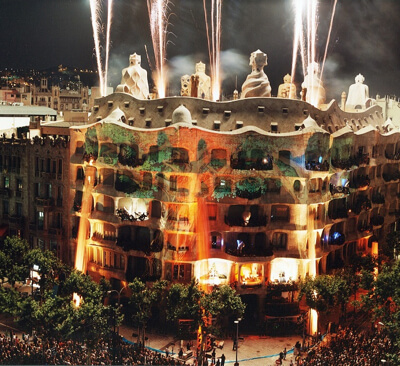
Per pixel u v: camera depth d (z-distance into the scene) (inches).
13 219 4822.8
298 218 4033.0
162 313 4001.0
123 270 4190.5
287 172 3941.9
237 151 3912.4
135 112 4215.1
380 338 3607.3
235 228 3961.6
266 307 4008.4
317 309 3789.4
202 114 4050.2
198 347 3577.8
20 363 3147.1
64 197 4510.3
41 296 3772.1
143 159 4028.1
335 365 3181.6
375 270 4552.2
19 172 4785.9
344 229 4500.5
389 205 5093.5
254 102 4057.6
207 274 4013.3
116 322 3469.5
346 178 4372.5
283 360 3563.0
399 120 5575.8
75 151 4362.7
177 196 3909.9
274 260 4094.5
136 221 4104.3
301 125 3991.1
